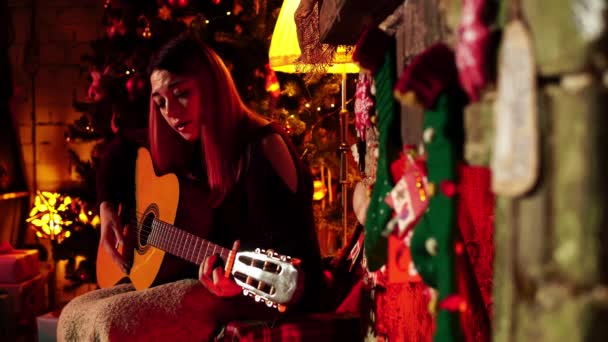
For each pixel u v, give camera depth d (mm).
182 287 2041
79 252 3539
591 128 547
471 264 1329
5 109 3988
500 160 650
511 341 646
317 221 3160
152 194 2281
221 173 2035
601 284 544
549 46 583
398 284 1468
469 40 699
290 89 3094
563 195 571
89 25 4086
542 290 595
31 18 4090
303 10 1865
